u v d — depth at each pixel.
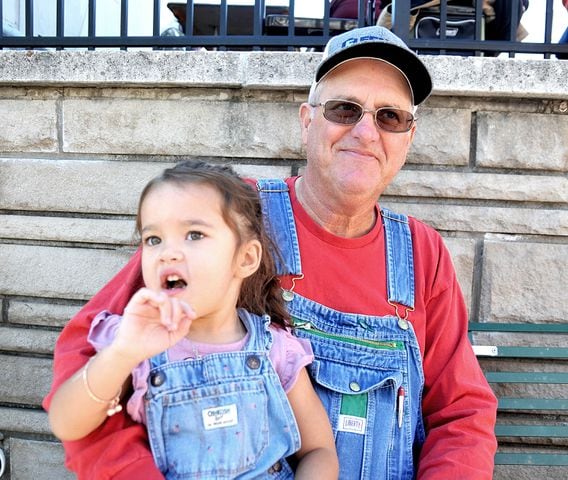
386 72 1.85
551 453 2.48
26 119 2.61
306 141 1.98
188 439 1.42
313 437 1.59
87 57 2.51
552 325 2.44
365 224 1.97
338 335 1.79
